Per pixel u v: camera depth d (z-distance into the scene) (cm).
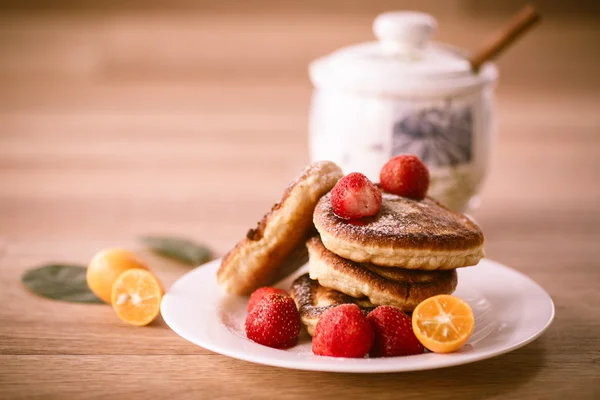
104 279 61
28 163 94
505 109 122
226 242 74
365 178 55
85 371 54
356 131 69
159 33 156
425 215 56
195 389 52
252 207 83
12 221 78
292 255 60
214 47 151
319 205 56
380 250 53
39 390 52
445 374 53
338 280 55
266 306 54
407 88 67
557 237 74
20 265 68
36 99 124
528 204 83
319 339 52
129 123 113
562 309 61
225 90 134
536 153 100
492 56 69
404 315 52
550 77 140
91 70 141
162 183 89
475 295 59
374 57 70
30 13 164
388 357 51
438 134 68
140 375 53
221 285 59
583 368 54
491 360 55
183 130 111
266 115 120
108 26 160
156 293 60
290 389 52
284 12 164
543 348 56
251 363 55
